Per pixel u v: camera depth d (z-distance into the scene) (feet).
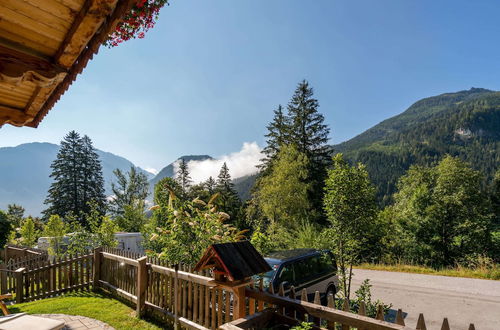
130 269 22.21
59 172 156.66
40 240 47.91
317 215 83.15
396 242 82.17
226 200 152.56
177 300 17.16
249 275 11.17
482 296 31.32
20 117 13.00
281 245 46.34
